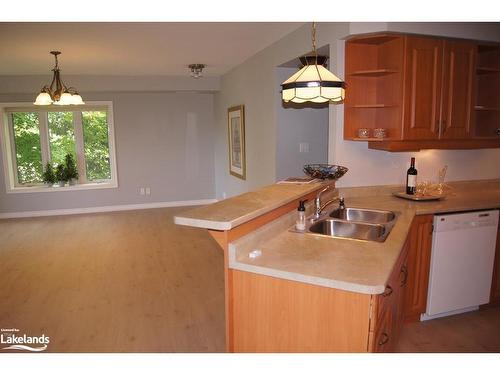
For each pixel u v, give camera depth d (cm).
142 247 501
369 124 330
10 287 375
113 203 730
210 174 776
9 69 572
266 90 454
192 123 752
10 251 490
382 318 179
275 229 229
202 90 694
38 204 693
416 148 322
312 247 207
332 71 319
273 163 445
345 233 258
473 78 331
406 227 242
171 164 752
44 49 441
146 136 731
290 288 178
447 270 292
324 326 173
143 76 666
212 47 445
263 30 371
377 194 347
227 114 646
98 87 651
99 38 391
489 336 280
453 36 308
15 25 336
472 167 387
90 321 306
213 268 421
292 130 440
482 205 300
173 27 353
